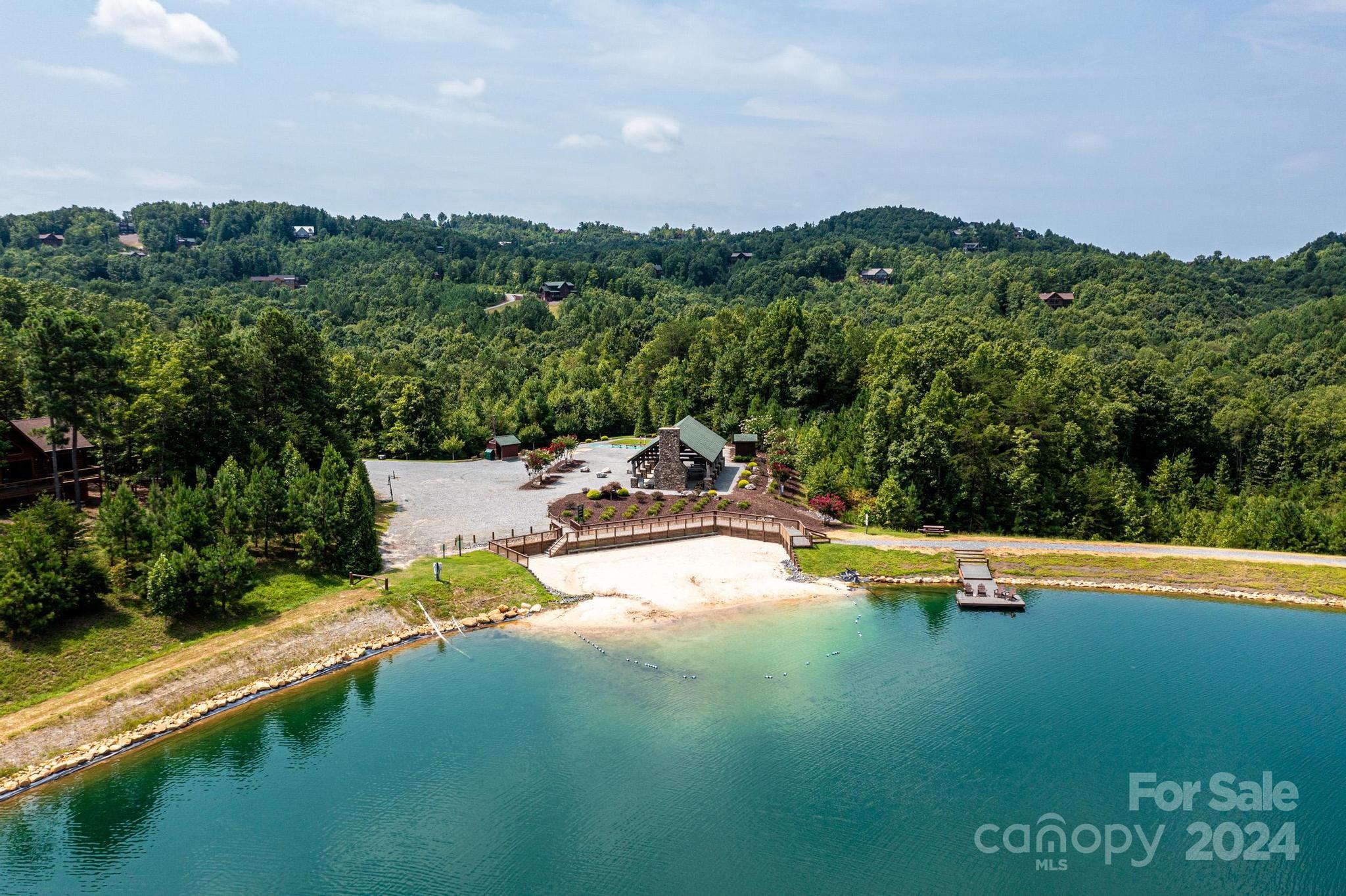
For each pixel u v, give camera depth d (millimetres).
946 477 89812
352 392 128875
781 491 95250
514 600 62375
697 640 56188
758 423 120250
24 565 48625
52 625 49250
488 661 52750
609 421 149625
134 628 51156
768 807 36688
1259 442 112938
